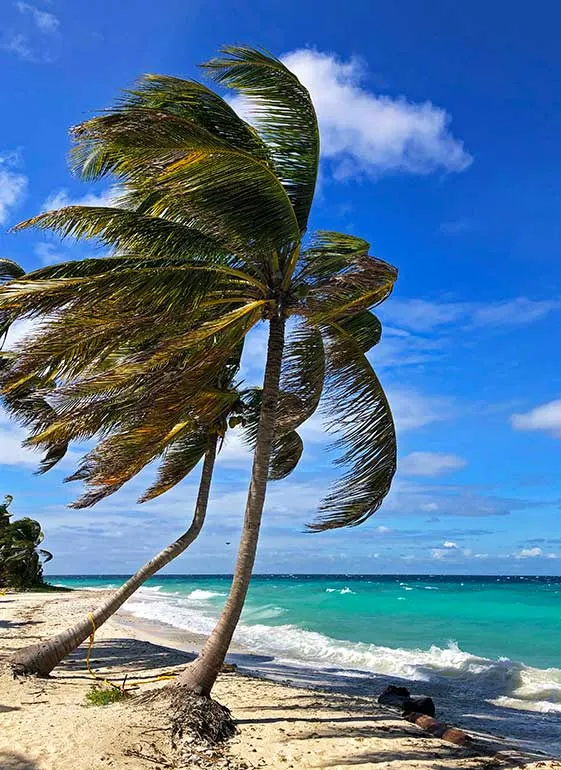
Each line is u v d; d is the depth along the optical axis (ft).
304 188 29.27
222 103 26.81
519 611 114.32
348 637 80.84
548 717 37.93
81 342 26.86
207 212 25.66
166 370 28.48
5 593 126.00
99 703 28.68
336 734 26.45
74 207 26.58
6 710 27.35
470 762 24.06
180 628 81.76
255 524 27.48
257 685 37.81
